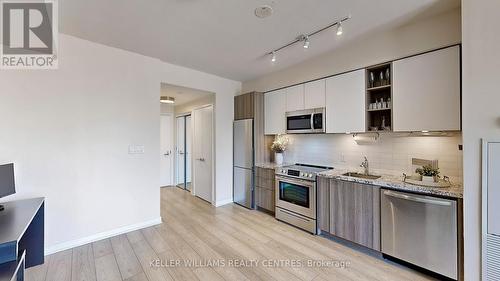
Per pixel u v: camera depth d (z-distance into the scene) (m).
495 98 1.60
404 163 2.61
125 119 3.01
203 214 3.76
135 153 3.10
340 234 2.68
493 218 1.62
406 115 2.33
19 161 2.30
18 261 1.45
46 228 2.44
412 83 2.29
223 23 2.29
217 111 4.21
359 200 2.49
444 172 2.31
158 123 3.33
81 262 2.29
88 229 2.72
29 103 2.36
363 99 2.66
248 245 2.68
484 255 1.66
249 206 4.04
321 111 3.09
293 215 3.22
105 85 2.84
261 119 4.07
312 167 3.51
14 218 1.73
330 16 2.17
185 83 3.68
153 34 2.54
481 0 1.66
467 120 1.73
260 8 2.03
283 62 3.40
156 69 3.32
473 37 1.69
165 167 5.92
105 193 2.85
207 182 4.54
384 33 2.49
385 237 2.29
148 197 3.23
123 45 2.84
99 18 2.19
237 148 4.34
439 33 2.12
